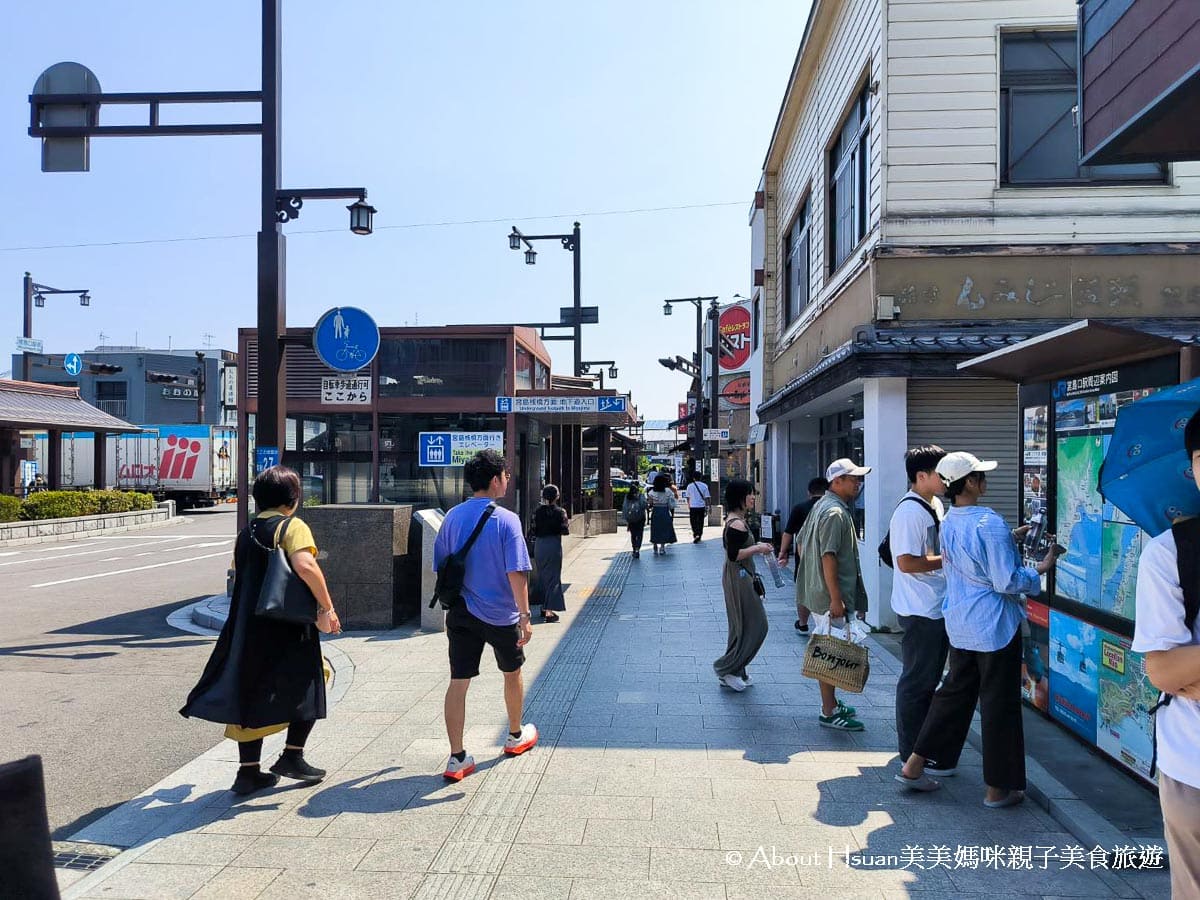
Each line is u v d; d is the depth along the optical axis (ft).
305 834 13.05
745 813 13.79
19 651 28.09
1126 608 15.02
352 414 46.73
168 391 173.58
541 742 17.30
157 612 36.09
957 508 14.69
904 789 14.79
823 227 40.32
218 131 31.94
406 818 13.61
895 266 29.30
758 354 68.44
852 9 34.14
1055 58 29.17
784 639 27.86
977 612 13.84
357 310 32.40
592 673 23.17
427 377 46.50
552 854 12.34
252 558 14.66
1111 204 28.71
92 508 83.61
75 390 98.53
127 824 13.78
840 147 38.34
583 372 77.66
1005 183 29.27
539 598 32.27
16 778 7.79
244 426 41.91
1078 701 16.71
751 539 21.25
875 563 29.25
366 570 29.60
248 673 14.33
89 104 31.01
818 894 11.20
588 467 137.39
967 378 29.12
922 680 15.40
